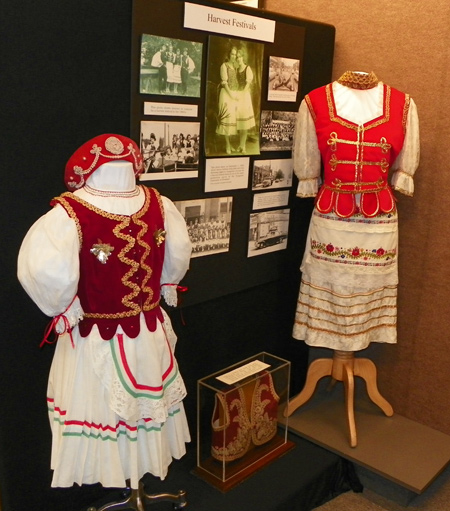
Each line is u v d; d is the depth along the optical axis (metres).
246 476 2.21
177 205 2.08
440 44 2.28
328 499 2.38
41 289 1.50
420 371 2.63
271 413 2.36
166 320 1.82
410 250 2.55
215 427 2.17
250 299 2.54
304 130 2.26
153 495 2.00
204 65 2.03
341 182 2.17
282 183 2.49
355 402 2.78
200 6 1.95
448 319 2.50
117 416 1.70
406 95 2.21
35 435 1.91
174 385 1.81
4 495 1.89
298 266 2.74
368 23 2.46
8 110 1.59
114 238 1.58
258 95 2.24
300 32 2.36
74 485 2.06
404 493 2.34
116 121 1.85
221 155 2.17
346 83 2.18
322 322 2.38
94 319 1.64
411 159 2.22
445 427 2.60
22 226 1.70
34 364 1.84
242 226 2.37
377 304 2.35
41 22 1.60
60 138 1.72
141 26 1.81
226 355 2.50
